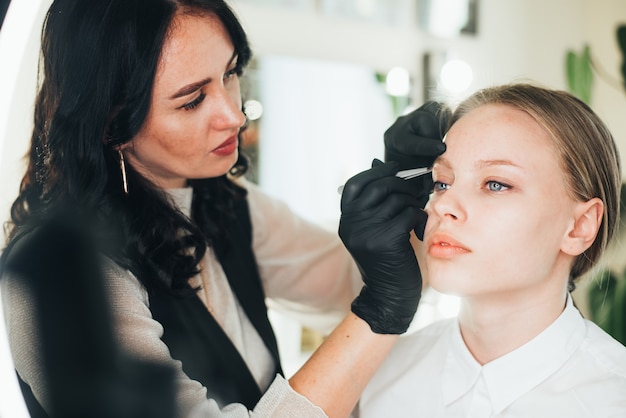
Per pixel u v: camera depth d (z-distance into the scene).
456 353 0.77
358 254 0.74
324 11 1.95
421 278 0.76
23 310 0.78
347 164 2.00
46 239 0.80
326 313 1.16
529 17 2.34
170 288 0.87
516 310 0.70
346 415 0.75
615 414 0.65
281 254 1.09
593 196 0.70
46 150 0.86
